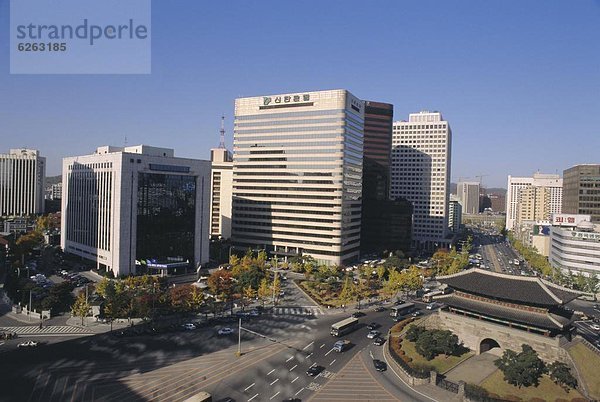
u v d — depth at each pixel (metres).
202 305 131.12
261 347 105.00
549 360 97.25
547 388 88.25
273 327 120.94
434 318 120.25
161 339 107.62
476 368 100.50
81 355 95.81
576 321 145.38
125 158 172.88
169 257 189.00
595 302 175.88
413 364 96.81
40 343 102.62
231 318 126.12
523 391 87.62
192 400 71.75
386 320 133.62
